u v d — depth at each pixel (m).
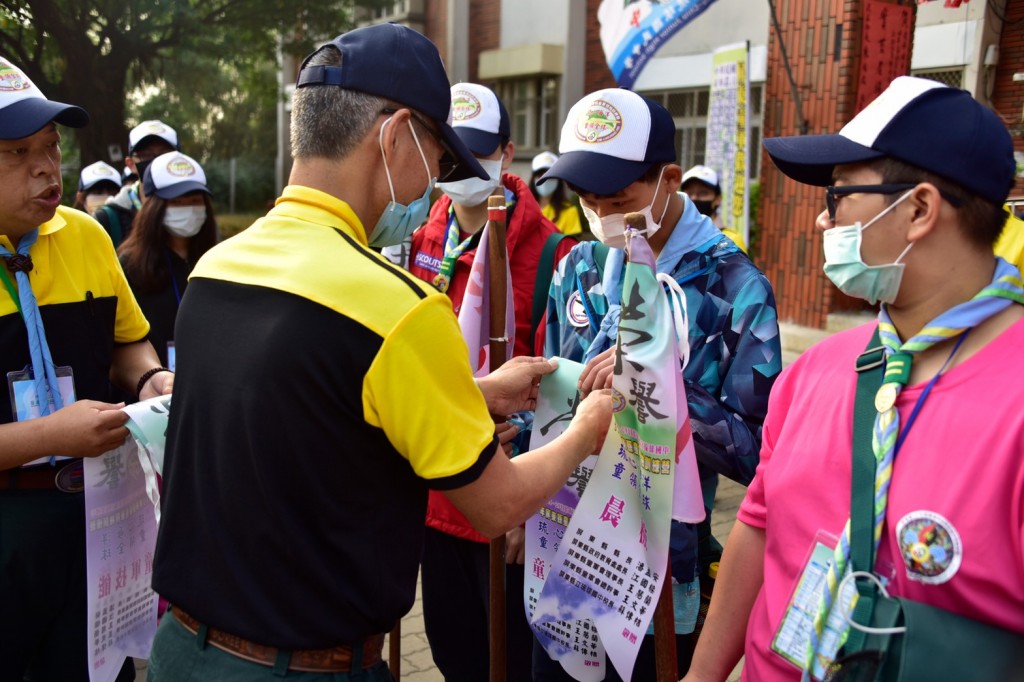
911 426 1.19
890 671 1.14
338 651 1.38
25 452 1.81
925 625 1.11
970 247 1.20
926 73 6.78
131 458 1.97
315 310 1.30
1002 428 1.10
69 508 2.05
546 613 1.80
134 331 2.34
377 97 1.40
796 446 1.33
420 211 1.52
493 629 2.01
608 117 1.93
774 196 7.61
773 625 1.32
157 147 5.04
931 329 1.19
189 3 15.04
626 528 1.70
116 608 1.96
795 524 1.31
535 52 13.91
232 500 1.35
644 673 2.02
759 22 10.39
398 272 1.34
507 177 2.62
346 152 1.41
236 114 32.00
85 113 1.92
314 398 1.29
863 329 1.36
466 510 1.39
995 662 1.09
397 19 17.00
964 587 1.10
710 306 1.96
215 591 1.38
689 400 1.90
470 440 1.34
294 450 1.30
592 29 13.73
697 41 11.16
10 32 15.82
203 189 3.50
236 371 1.34
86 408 1.83
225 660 1.38
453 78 15.74
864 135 1.22
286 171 24.42
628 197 1.95
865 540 1.18
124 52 15.32
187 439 1.44
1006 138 1.19
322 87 1.41
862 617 1.16
